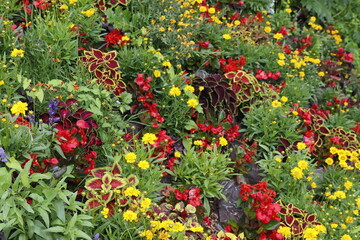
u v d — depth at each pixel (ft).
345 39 13.62
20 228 7.41
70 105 8.42
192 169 8.79
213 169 8.76
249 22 11.62
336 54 12.29
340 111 10.94
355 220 8.95
